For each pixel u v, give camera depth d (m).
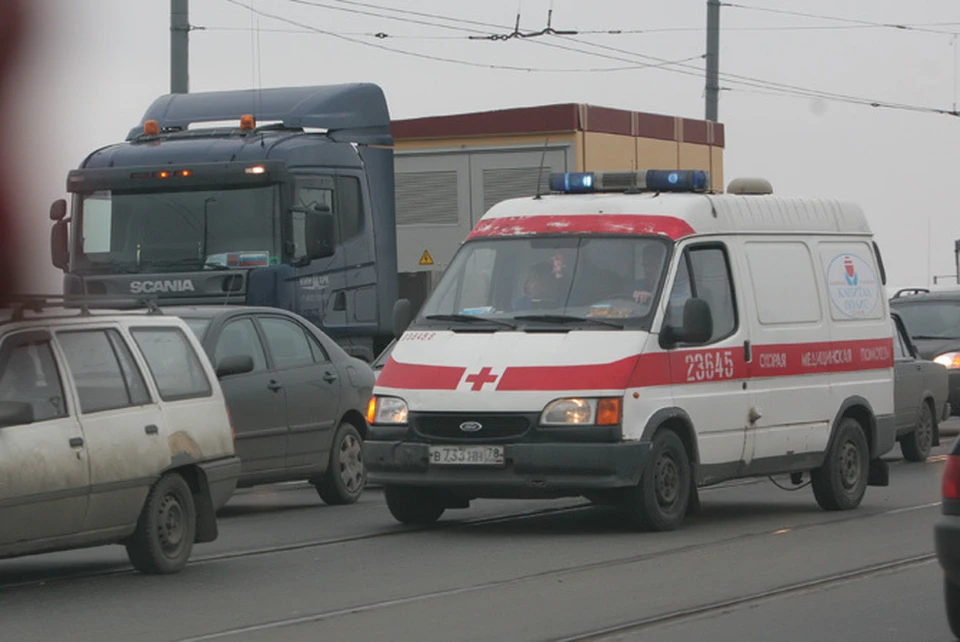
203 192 48.69
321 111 52.03
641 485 31.31
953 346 58.97
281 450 37.12
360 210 51.72
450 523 34.53
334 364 39.59
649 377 31.42
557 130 71.81
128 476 26.08
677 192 34.97
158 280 48.47
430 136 74.00
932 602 24.22
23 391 24.50
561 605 23.80
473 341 32.19
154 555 26.86
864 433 37.78
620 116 75.75
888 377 38.81
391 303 52.97
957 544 19.75
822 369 36.34
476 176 73.25
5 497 23.64
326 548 30.59
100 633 21.81
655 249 32.81
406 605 23.89
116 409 26.16
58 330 25.55
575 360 31.16
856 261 38.38
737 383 33.72
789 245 36.16
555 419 30.61
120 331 26.94
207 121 52.88
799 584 25.75
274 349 37.78
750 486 43.81
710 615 23.08
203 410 28.34
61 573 27.92
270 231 48.19
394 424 31.77
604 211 33.81
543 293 32.78
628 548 29.91
